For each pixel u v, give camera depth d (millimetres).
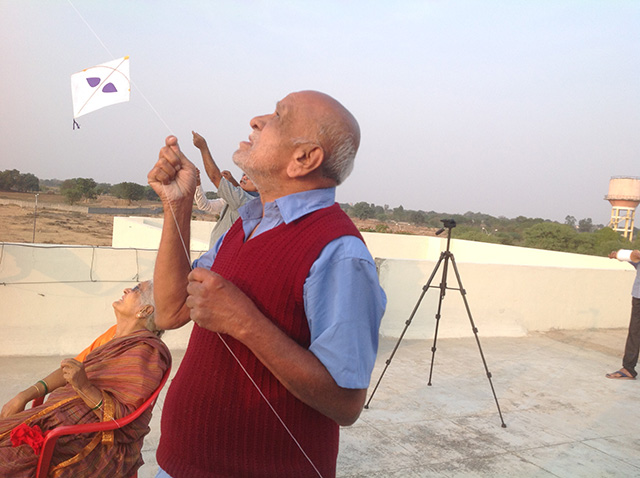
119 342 2078
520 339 7160
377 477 3158
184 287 1472
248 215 1401
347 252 1159
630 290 8523
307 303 1158
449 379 5172
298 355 1090
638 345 5727
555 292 7758
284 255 1193
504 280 7266
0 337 4656
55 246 4809
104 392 1931
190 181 1421
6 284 4633
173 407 1307
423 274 6680
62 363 1846
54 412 1924
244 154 1302
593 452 3785
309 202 1241
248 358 1205
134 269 5125
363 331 1146
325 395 1112
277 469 1231
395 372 5242
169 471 1309
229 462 1239
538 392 5031
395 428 3900
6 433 1904
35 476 1848
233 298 1080
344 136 1247
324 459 1295
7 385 4020
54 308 4836
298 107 1233
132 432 2031
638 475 3477
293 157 1240
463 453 3590
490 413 4379
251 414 1211
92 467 1925
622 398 5086
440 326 6840
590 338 7543
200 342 1298
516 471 3396
